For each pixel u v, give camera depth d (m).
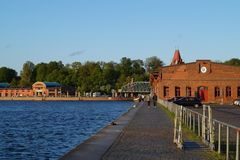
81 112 106.12
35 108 139.88
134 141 24.12
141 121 40.59
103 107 142.12
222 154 18.88
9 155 29.53
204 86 97.50
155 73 117.25
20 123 64.31
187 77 97.69
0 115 92.12
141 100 127.00
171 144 22.72
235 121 39.91
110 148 21.00
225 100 96.81
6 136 42.75
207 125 22.48
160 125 35.72
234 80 96.88
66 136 42.50
